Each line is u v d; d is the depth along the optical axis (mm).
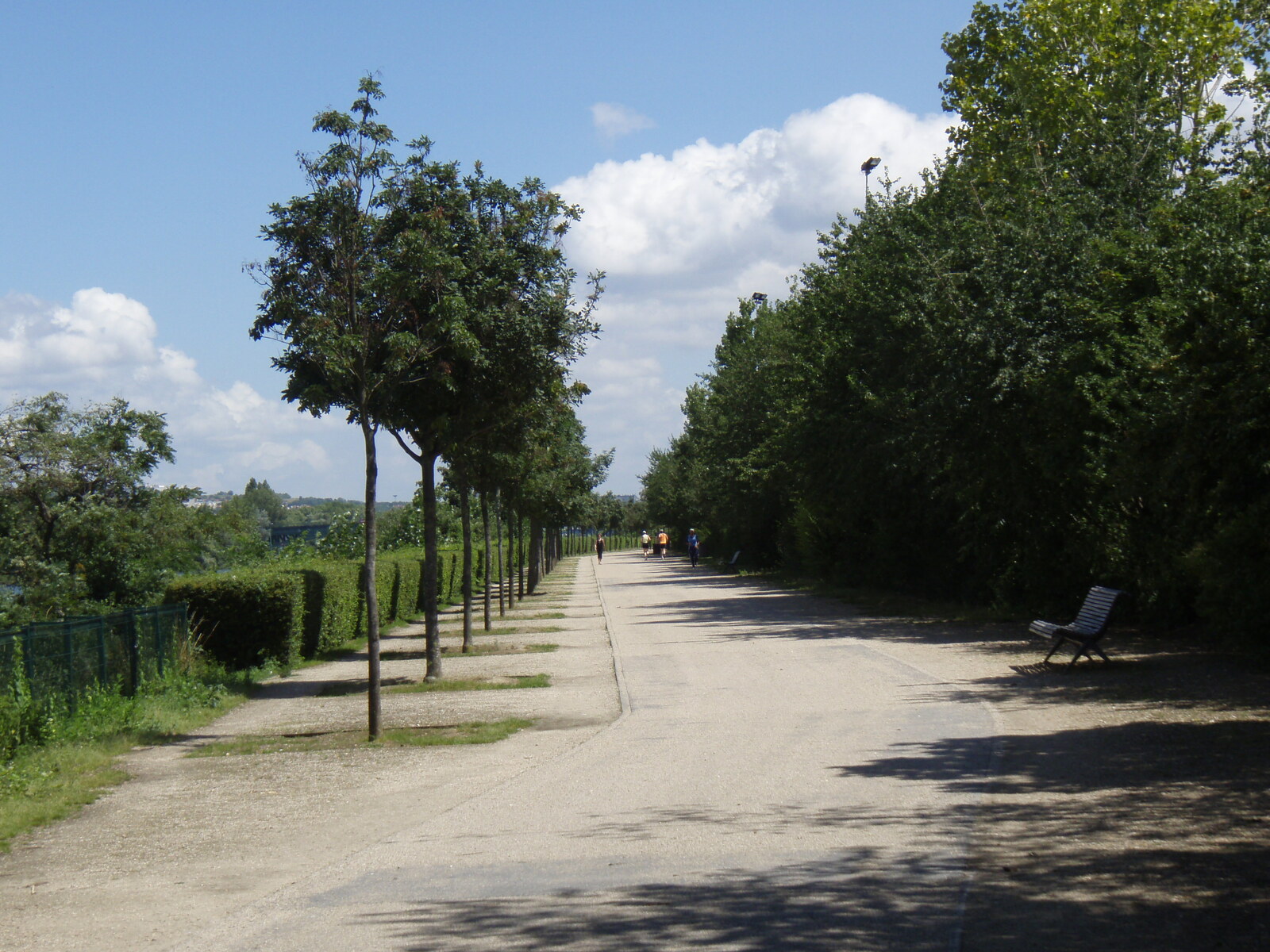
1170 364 14008
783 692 14297
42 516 20406
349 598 25266
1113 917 5281
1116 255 18781
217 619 18672
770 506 49406
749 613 28859
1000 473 21469
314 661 21578
